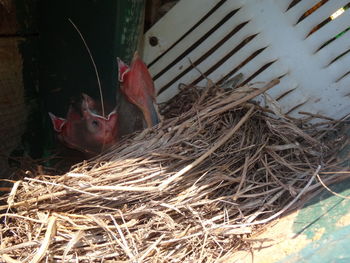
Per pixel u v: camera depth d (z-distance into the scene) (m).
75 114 0.27
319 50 0.27
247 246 0.21
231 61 0.28
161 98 0.30
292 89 0.28
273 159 0.25
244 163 0.24
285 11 0.27
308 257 0.18
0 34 0.26
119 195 0.23
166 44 0.29
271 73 0.28
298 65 0.28
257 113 0.26
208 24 0.28
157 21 0.29
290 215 0.22
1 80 0.26
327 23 0.27
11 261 0.21
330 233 0.18
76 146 0.27
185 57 0.29
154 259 0.21
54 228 0.22
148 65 0.29
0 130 0.27
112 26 0.27
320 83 0.28
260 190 0.24
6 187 0.26
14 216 0.23
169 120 0.26
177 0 0.30
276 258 0.19
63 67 0.28
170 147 0.25
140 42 0.28
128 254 0.20
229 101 0.26
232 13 0.29
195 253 0.22
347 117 0.27
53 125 0.27
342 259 0.17
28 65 0.27
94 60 0.28
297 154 0.25
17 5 0.26
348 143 0.25
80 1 0.27
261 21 0.27
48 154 0.29
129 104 0.27
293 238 0.19
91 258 0.22
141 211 0.22
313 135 0.27
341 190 0.21
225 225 0.22
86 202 0.23
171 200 0.23
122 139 0.27
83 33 0.28
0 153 0.27
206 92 0.27
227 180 0.24
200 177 0.23
